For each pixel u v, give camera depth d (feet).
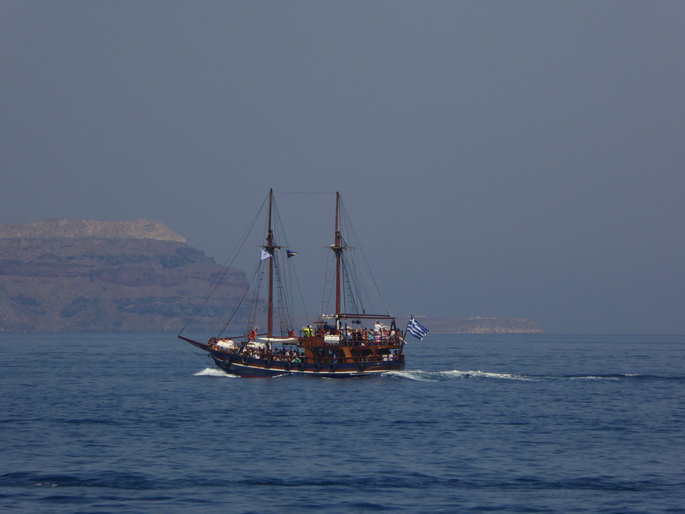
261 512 647.15
